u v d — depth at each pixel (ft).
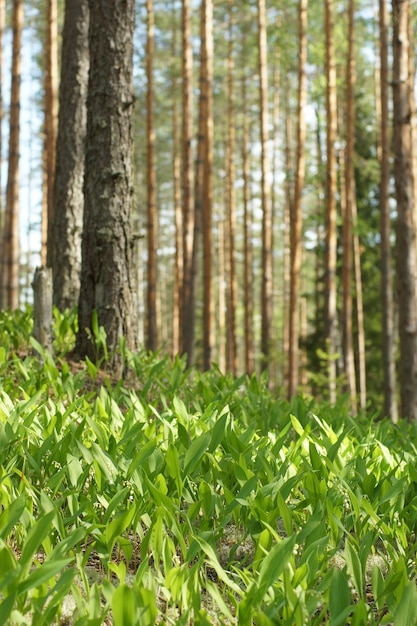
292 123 104.83
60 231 28.07
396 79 31.58
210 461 10.43
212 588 6.63
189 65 59.06
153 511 8.91
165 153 127.24
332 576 6.59
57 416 11.30
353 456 11.82
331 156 55.11
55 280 27.94
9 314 25.39
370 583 9.02
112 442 10.38
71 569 6.41
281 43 59.36
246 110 90.12
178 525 8.23
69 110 28.73
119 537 8.04
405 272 31.12
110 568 7.37
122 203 20.52
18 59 52.29
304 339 85.66
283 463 9.88
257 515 8.63
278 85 91.61
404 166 31.35
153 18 66.85
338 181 82.02
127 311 20.62
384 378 52.75
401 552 8.60
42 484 9.87
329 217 55.16
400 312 31.14
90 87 20.58
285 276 99.60
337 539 8.56
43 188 69.05
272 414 15.31
